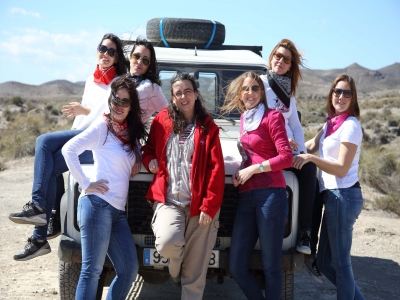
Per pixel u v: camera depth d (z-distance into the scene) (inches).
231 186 175.5
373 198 478.6
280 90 187.6
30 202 167.9
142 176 172.9
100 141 163.2
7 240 303.7
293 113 195.0
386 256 301.3
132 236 168.1
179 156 164.9
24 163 647.1
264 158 168.6
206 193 162.4
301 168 178.1
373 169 552.4
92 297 157.5
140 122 168.4
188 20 262.4
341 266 177.5
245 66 236.8
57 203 194.9
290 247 176.7
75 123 202.5
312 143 201.0
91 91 193.6
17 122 909.2
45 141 173.9
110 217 160.1
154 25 264.1
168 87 235.5
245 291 171.2
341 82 177.8
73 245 170.9
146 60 181.5
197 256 166.7
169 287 235.9
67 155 156.6
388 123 1380.4
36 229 176.6
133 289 231.5
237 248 169.2
